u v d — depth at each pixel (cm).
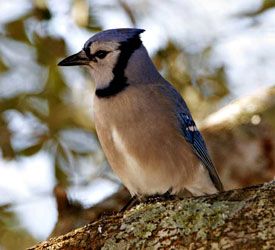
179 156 986
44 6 1233
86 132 1280
